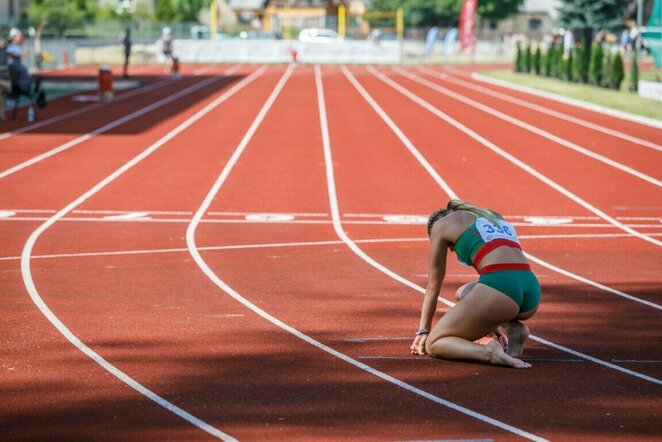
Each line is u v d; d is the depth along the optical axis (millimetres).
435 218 9586
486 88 54938
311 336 10352
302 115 38438
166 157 26547
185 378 8812
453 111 40812
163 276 13469
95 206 19453
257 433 7387
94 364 9234
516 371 9062
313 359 9461
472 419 7711
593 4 69000
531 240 16688
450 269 14125
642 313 11547
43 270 13820
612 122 37219
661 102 43438
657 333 10602
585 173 24625
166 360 9398
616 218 18891
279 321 11016
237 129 33438
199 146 28906
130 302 11891
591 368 9195
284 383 8664
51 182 22281
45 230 17031
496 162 26312
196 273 13695
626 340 10289
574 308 11797
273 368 9148
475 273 13836
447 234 9375
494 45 98812
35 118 36500
